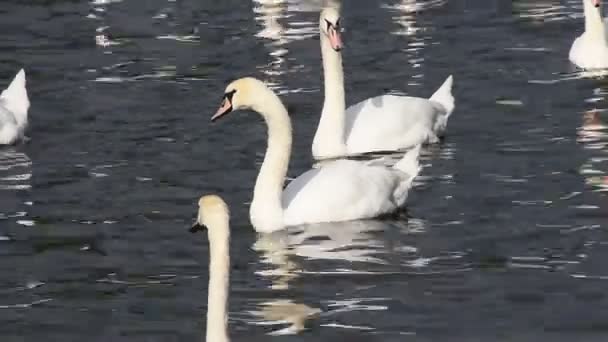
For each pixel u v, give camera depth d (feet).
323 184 60.90
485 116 75.51
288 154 60.29
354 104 76.48
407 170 62.59
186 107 78.74
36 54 91.40
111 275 54.39
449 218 60.08
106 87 83.30
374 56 88.28
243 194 63.93
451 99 75.05
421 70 84.94
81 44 93.61
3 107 74.28
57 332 49.26
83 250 57.16
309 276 53.88
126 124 75.77
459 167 67.26
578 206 60.49
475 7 99.71
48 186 65.82
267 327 48.98
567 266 53.93
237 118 76.48
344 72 84.99
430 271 53.93
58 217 61.26
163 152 70.54
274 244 57.88
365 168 62.13
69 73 86.79
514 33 92.63
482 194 62.85
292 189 61.31
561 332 48.24
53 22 99.60
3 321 50.26
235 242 58.23
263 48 91.76
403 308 50.47
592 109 75.77
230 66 87.61
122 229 59.47
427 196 63.16
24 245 57.93
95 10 102.83
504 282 52.60
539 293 51.47
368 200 60.85
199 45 92.84
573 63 85.05
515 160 67.67
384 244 57.31
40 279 54.24
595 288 51.72
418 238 57.82
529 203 61.26
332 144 70.85
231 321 49.52
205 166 68.03
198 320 49.90
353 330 48.62
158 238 58.23
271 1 103.30
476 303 50.80
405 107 72.64
